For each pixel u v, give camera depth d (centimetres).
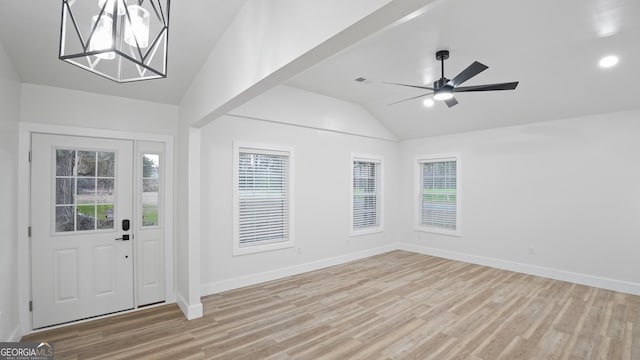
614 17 252
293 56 161
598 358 243
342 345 262
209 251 384
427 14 248
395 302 356
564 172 445
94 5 223
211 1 223
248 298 369
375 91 470
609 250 407
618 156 402
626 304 351
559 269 446
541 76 365
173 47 269
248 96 227
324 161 512
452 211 578
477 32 277
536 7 238
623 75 340
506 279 445
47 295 295
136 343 265
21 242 280
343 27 128
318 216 502
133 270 339
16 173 274
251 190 431
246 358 242
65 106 302
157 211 355
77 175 311
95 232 319
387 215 629
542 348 258
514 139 495
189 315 311
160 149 357
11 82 259
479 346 261
